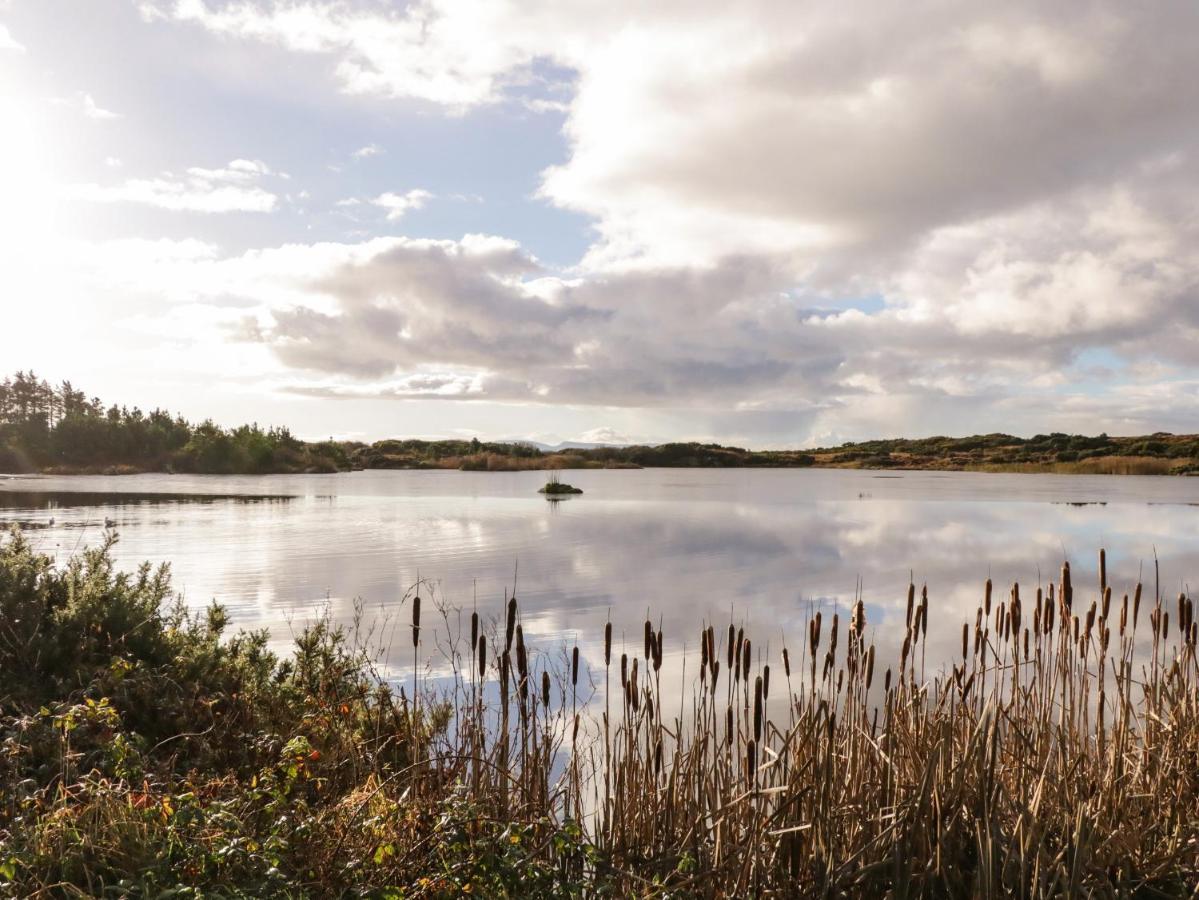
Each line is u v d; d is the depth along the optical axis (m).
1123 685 4.27
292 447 102.69
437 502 36.44
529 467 111.69
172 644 6.30
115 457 94.19
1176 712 4.04
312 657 6.85
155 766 4.40
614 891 3.24
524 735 3.97
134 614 6.20
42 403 119.06
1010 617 4.09
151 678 5.46
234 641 6.98
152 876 3.15
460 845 3.30
